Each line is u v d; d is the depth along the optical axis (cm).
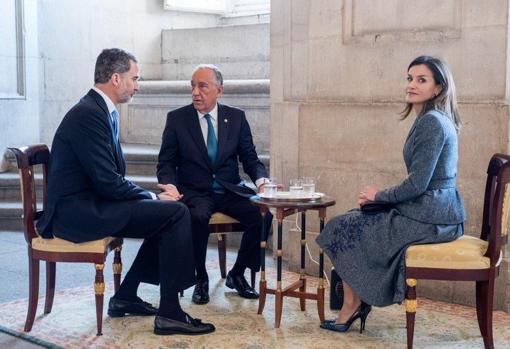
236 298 430
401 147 444
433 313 405
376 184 456
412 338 339
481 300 344
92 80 782
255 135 673
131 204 364
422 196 347
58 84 753
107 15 789
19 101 716
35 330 373
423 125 343
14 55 713
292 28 487
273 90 507
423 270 335
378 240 350
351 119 463
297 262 496
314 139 482
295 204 369
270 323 385
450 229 347
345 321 373
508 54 396
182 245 366
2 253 543
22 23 712
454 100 356
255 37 771
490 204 359
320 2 470
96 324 382
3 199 671
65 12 753
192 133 445
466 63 410
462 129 413
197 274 421
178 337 362
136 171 682
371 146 457
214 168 443
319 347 350
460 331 375
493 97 402
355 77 459
